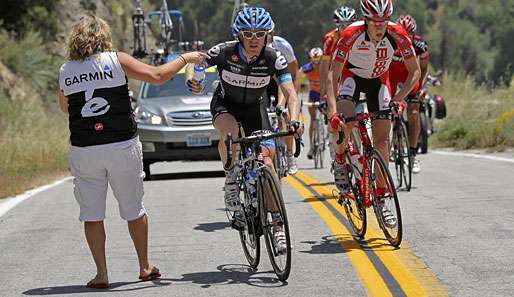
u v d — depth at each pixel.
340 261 18.05
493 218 22.25
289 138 28.20
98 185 16.61
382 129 20.72
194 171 42.66
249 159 17.42
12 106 55.44
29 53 73.12
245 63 18.11
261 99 19.19
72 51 16.34
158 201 28.83
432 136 51.62
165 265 18.61
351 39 20.56
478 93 58.62
